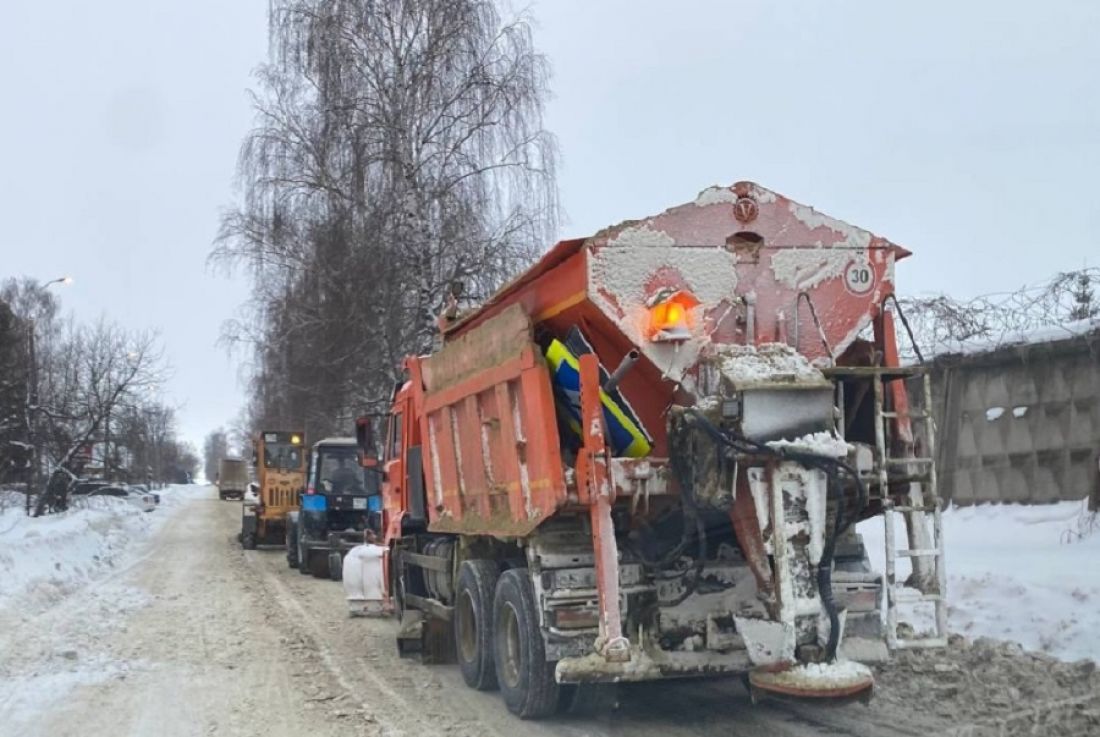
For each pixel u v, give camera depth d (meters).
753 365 6.23
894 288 7.22
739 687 8.34
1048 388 12.03
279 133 22.56
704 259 6.87
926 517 6.59
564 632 6.83
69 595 16.03
